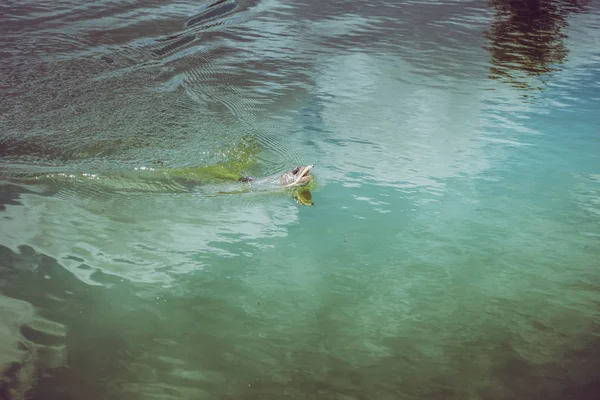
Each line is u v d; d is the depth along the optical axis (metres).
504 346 4.17
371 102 9.78
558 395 3.65
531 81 11.17
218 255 5.29
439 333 4.32
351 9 16.58
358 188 6.76
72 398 3.46
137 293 4.62
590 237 5.80
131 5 14.84
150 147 7.83
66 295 4.51
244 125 8.66
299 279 4.97
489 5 18.06
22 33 12.09
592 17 17.22
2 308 4.26
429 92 10.38
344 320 4.45
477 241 5.68
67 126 8.29
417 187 6.82
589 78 11.42
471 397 3.64
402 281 5.00
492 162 7.54
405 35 14.25
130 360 3.84
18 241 5.23
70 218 5.80
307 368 3.88
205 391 3.60
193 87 10.11
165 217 6.02
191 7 15.27
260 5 16.28
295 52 12.45
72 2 14.59
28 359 3.76
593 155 7.80
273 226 5.91
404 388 3.71
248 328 4.28
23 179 6.59
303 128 8.60
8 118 8.38
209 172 7.25
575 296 4.83
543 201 6.53
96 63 10.89
